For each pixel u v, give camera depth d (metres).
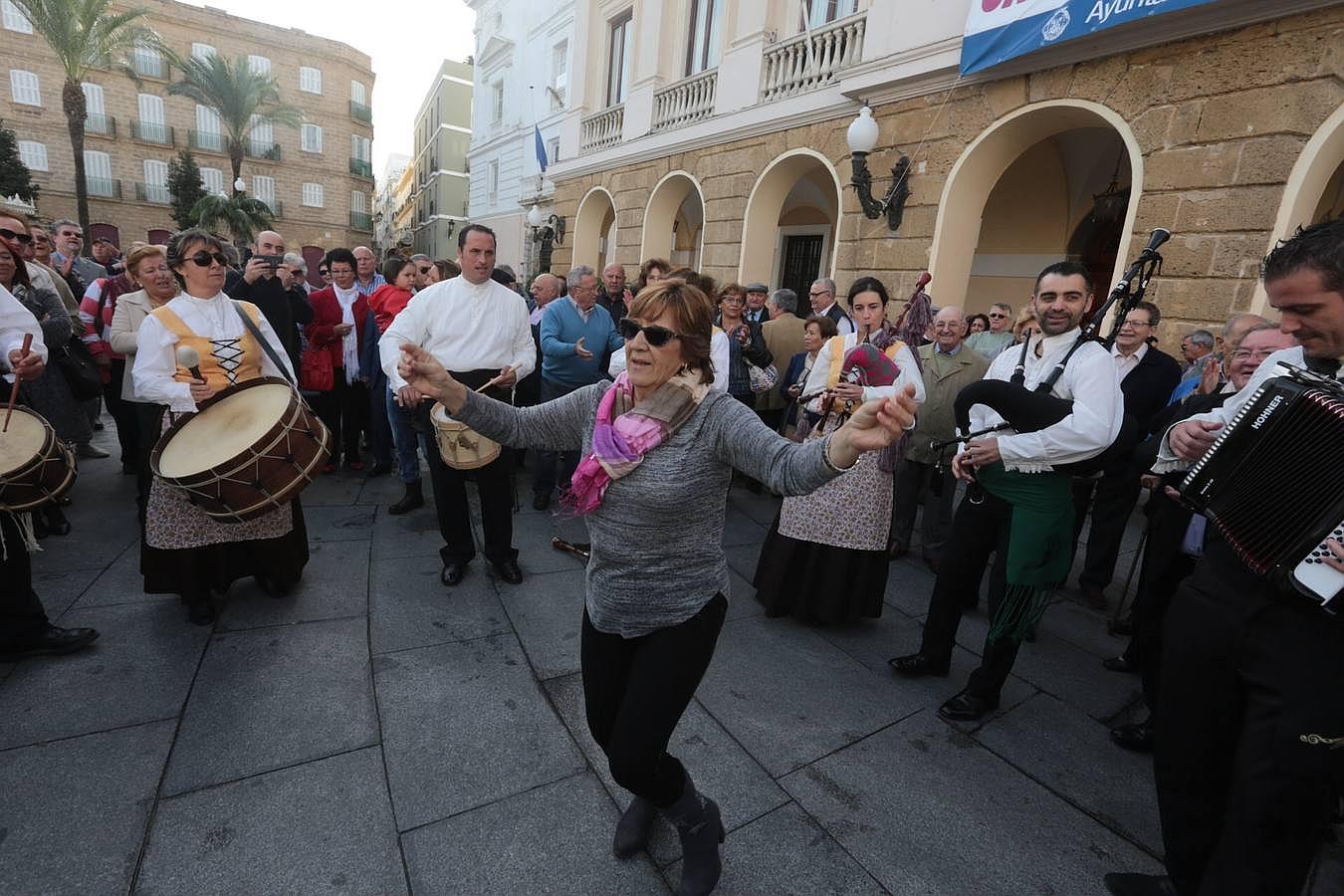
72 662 2.56
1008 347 2.79
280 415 2.61
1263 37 4.60
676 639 1.57
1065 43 5.49
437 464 3.37
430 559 3.79
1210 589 1.55
